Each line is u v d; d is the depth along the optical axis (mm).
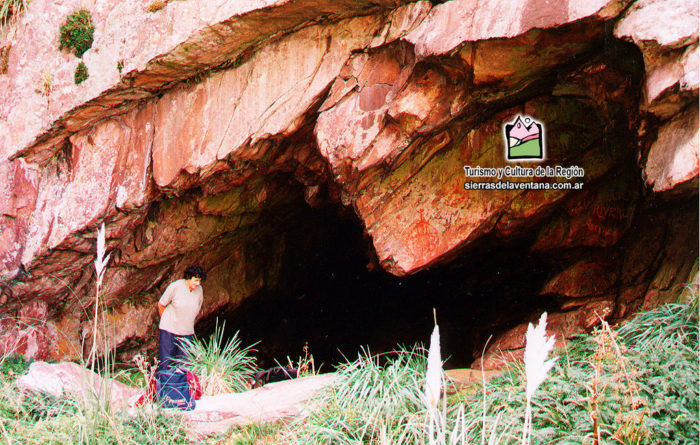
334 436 4418
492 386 4672
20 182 7430
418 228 6750
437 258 6730
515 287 8430
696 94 4383
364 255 11484
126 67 6719
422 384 4793
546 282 7258
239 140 6797
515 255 8039
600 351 3627
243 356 6770
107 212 7379
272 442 4699
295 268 10820
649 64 4598
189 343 6445
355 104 6344
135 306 8844
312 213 9969
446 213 6672
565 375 4289
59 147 7488
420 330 10953
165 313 6371
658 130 4824
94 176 7359
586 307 6727
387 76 6211
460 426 4234
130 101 7191
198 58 6629
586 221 6734
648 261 6430
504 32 5105
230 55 6699
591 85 5555
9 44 7262
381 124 6227
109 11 6836
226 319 10172
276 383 5898
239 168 7320
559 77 5730
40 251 7434
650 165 4848
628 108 5371
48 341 8031
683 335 4312
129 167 7324
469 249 7250
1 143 7359
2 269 7488
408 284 10852
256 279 10125
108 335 8562
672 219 6172
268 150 7137
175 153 7094
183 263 9133
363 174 6602
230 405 5301
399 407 4566
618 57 5113
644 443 3555
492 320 8500
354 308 11938
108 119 7328
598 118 6281
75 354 8203
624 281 6605
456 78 5824
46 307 8094
